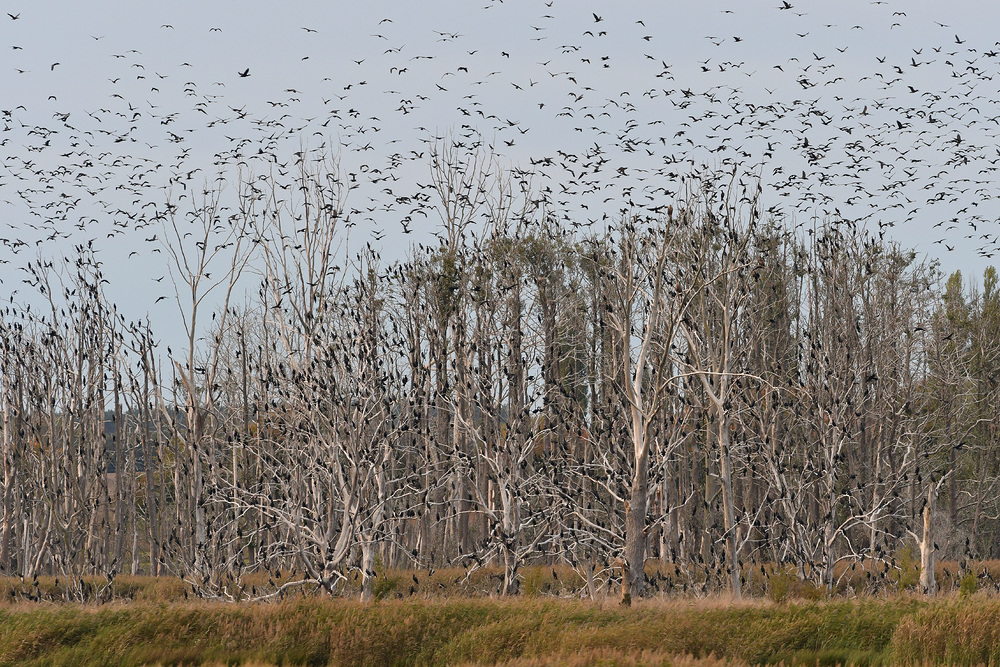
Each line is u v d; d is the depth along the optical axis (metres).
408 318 32.69
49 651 20.91
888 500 30.48
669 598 25.67
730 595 25.30
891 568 29.12
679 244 28.95
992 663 19.05
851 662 19.84
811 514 34.00
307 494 28.61
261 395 27.98
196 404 31.77
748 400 29.70
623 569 26.34
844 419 30.41
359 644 20.83
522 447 30.47
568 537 27.31
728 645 20.62
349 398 26.47
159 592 29.52
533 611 22.52
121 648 20.78
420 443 29.20
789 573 28.61
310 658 21.03
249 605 23.56
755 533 35.38
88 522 35.69
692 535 33.34
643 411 27.31
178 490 31.75
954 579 30.06
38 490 36.19
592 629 20.92
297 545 26.64
